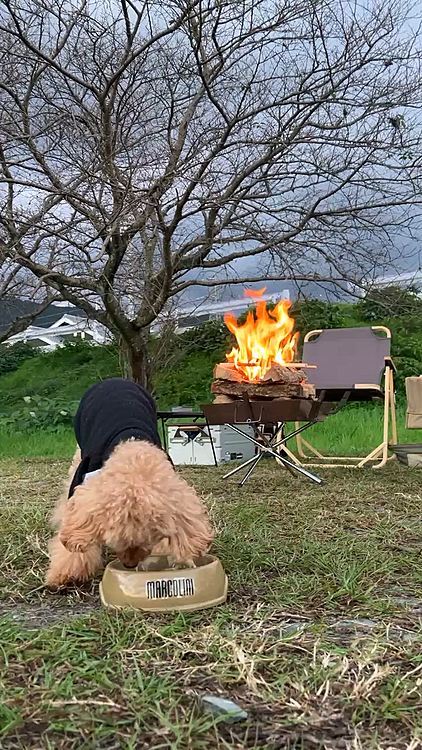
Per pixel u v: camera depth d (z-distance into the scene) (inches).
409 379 101.1
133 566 39.9
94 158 85.3
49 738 25.5
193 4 76.8
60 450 140.4
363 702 28.0
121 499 38.4
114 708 27.5
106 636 35.3
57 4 86.4
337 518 65.6
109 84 83.9
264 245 100.4
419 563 49.8
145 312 105.2
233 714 26.5
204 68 87.7
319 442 135.9
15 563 50.5
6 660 32.2
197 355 203.6
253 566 48.3
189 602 38.9
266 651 33.1
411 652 33.1
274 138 90.8
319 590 43.2
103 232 85.3
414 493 79.7
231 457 113.4
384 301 106.2
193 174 98.2
